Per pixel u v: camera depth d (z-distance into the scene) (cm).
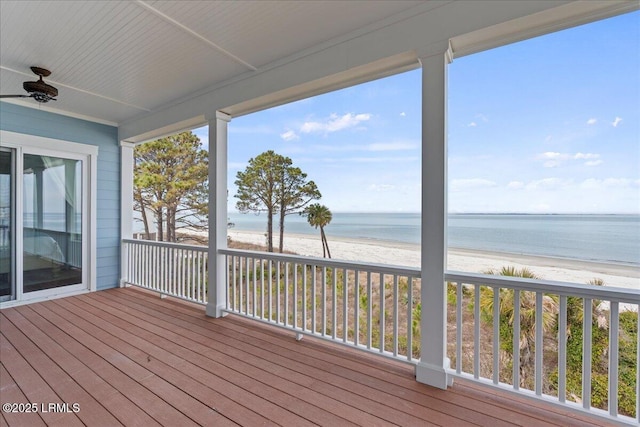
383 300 243
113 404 191
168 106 412
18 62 301
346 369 237
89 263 474
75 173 461
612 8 175
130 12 225
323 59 267
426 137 216
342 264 264
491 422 173
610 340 164
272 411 183
